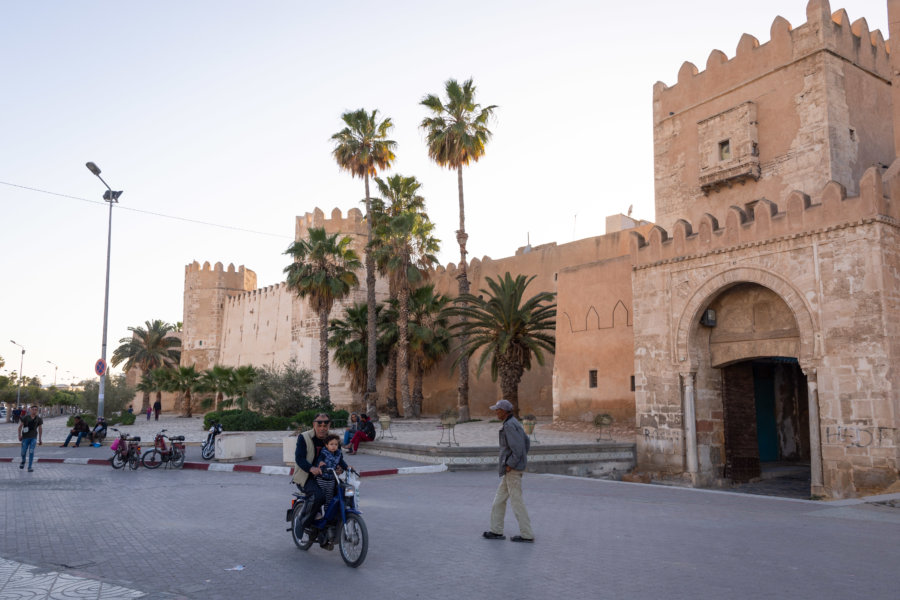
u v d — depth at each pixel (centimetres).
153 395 7125
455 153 3512
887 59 2192
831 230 1659
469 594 584
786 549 771
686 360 2011
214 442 1909
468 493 1291
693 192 2373
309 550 770
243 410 3166
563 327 2761
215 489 1337
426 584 618
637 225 3766
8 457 2080
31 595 579
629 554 743
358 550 682
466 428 2859
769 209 1809
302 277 3616
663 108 2531
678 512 1066
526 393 3634
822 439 1642
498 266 4022
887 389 1523
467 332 3064
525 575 649
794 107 2064
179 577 649
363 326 4247
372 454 2084
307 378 3688
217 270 6412
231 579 640
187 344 6372
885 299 1551
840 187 1655
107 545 802
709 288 1958
